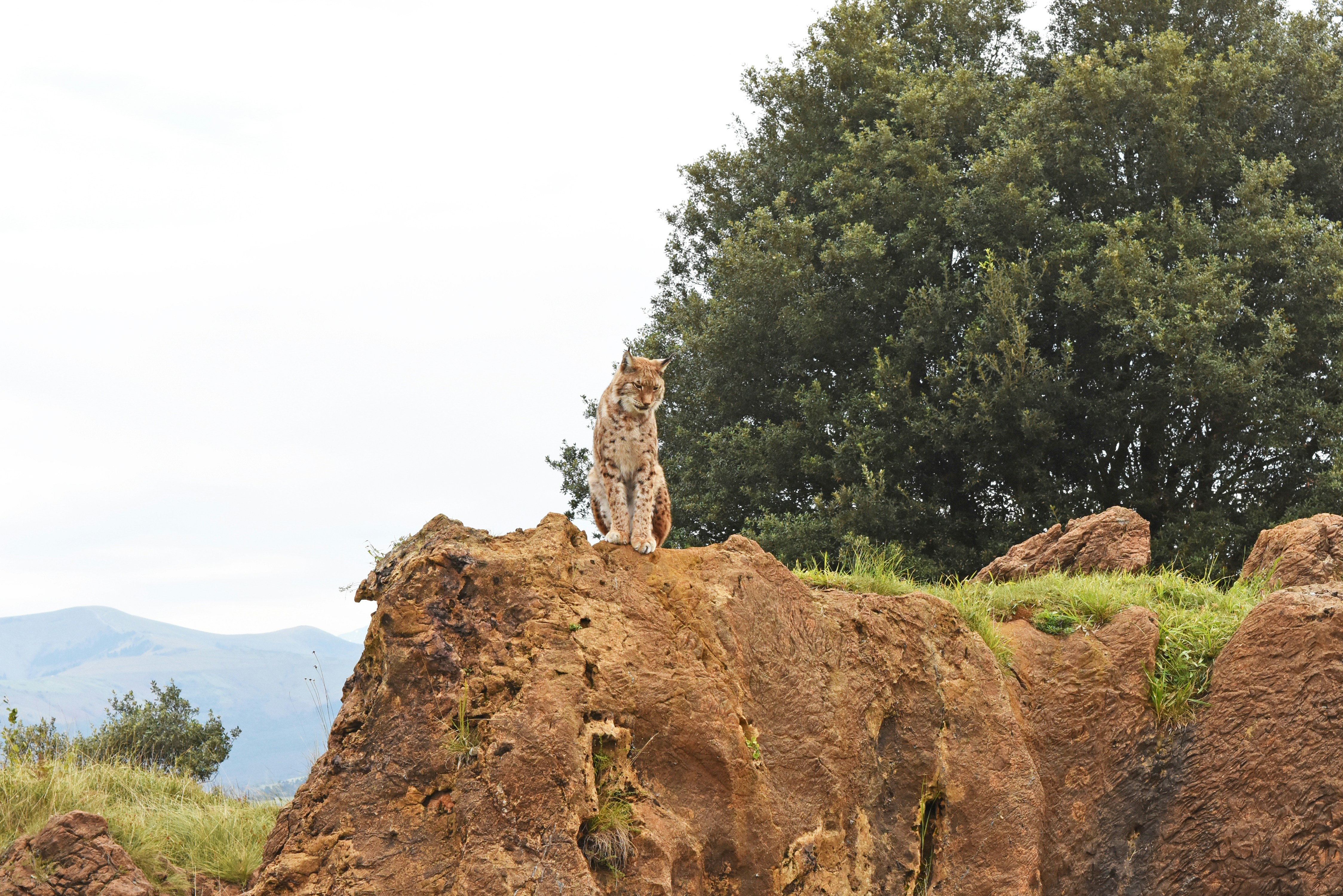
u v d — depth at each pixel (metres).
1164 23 20.25
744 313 19.89
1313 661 7.78
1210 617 8.91
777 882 6.51
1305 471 17.67
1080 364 18.50
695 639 6.80
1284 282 17.28
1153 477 18.47
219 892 8.72
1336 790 7.45
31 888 7.68
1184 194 18.56
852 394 18.67
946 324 17.83
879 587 8.95
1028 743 8.20
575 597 6.48
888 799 7.53
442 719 5.81
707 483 19.97
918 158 18.52
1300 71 19.08
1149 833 8.08
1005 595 9.36
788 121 22.34
